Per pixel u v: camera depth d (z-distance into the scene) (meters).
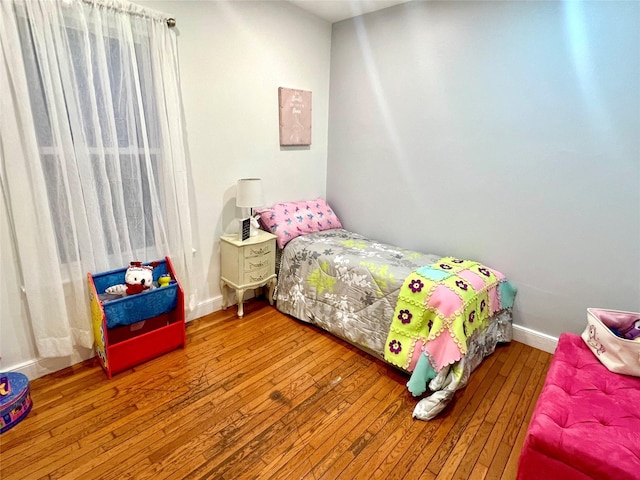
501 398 1.96
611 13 1.88
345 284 2.43
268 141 2.96
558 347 1.83
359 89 3.12
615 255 2.06
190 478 1.45
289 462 1.54
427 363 1.90
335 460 1.55
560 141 2.15
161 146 2.25
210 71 2.47
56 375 2.04
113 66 1.98
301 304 2.72
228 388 1.99
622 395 1.43
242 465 1.51
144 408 1.81
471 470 1.52
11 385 1.73
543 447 1.24
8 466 1.47
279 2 2.76
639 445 1.19
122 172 2.12
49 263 1.86
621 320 1.79
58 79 1.76
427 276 2.09
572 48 2.03
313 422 1.76
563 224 2.21
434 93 2.65
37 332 1.91
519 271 2.45
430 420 1.79
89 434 1.64
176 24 2.23
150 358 2.21
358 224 3.39
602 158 2.02
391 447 1.63
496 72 2.33
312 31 3.07
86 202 1.97
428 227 2.88
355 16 3.03
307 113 3.18
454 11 2.45
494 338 2.37
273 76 2.87
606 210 2.05
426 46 2.64
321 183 3.55
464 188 2.62
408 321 2.05
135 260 2.28
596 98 1.99
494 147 2.42
